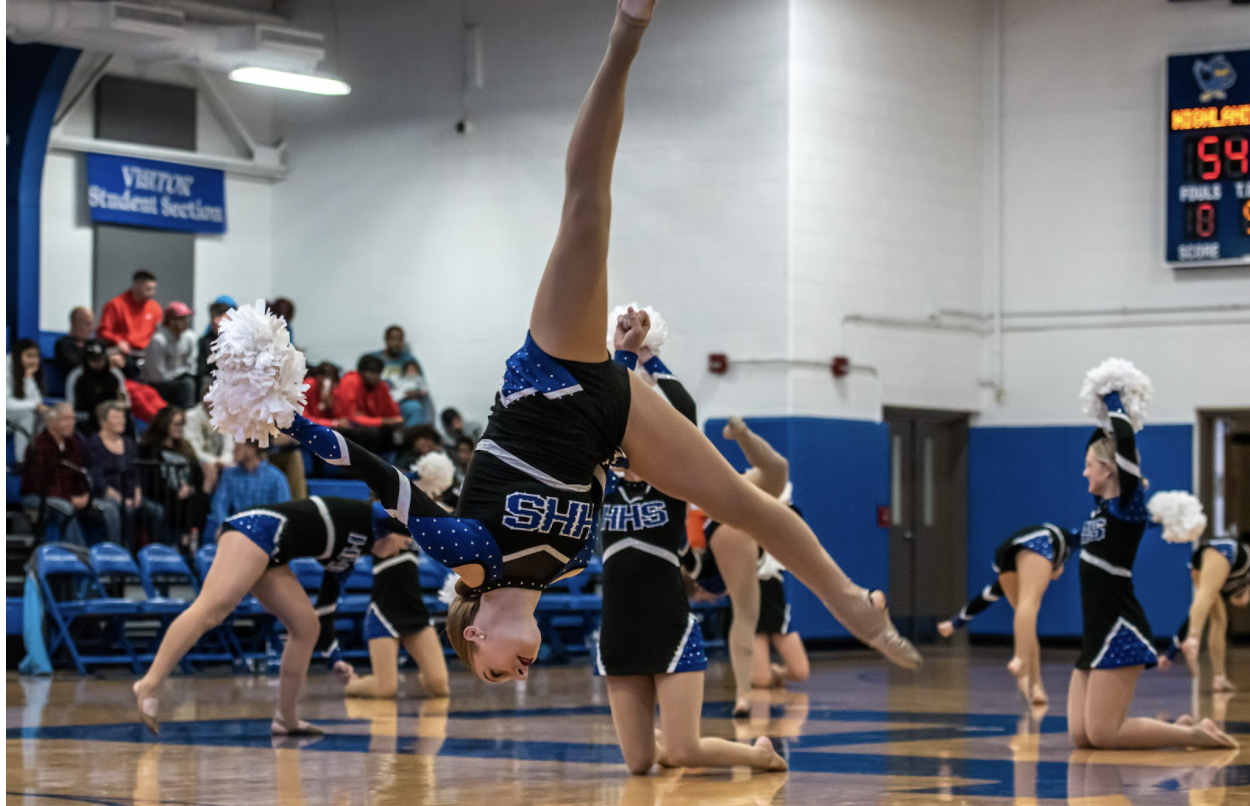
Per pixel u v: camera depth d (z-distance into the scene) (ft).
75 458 44.93
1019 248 61.57
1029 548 33.71
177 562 45.21
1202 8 58.65
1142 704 35.22
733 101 56.03
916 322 59.06
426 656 35.83
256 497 46.88
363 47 64.69
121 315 56.95
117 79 61.62
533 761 22.75
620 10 11.13
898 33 58.70
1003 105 61.77
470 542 11.32
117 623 43.21
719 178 56.18
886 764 22.26
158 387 53.78
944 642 61.57
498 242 61.26
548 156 60.23
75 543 44.39
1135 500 24.00
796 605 55.72
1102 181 60.34
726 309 55.88
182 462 47.78
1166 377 59.21
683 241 56.90
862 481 56.65
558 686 39.73
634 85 58.08
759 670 40.11
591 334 11.80
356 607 47.62
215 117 64.85
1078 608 59.67
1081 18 60.59
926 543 61.11
